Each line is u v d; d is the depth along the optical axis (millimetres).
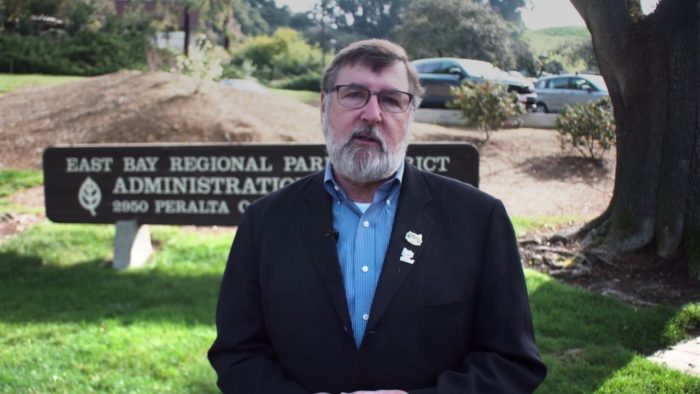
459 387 1943
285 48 39125
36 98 15406
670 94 6602
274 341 2105
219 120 12961
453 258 2051
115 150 7105
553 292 5996
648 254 6762
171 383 4352
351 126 2123
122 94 14539
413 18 31984
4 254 7555
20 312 5859
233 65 35406
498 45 30172
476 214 2127
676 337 5004
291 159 6844
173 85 14969
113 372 4523
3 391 4234
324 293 2037
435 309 2002
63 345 4980
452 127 14750
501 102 12867
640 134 6820
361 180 2127
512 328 2041
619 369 4387
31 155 12250
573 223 8562
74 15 33094
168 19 32875
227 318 2158
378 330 1985
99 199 7184
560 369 4383
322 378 2020
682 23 6484
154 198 7098
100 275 6965
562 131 12086
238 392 2043
